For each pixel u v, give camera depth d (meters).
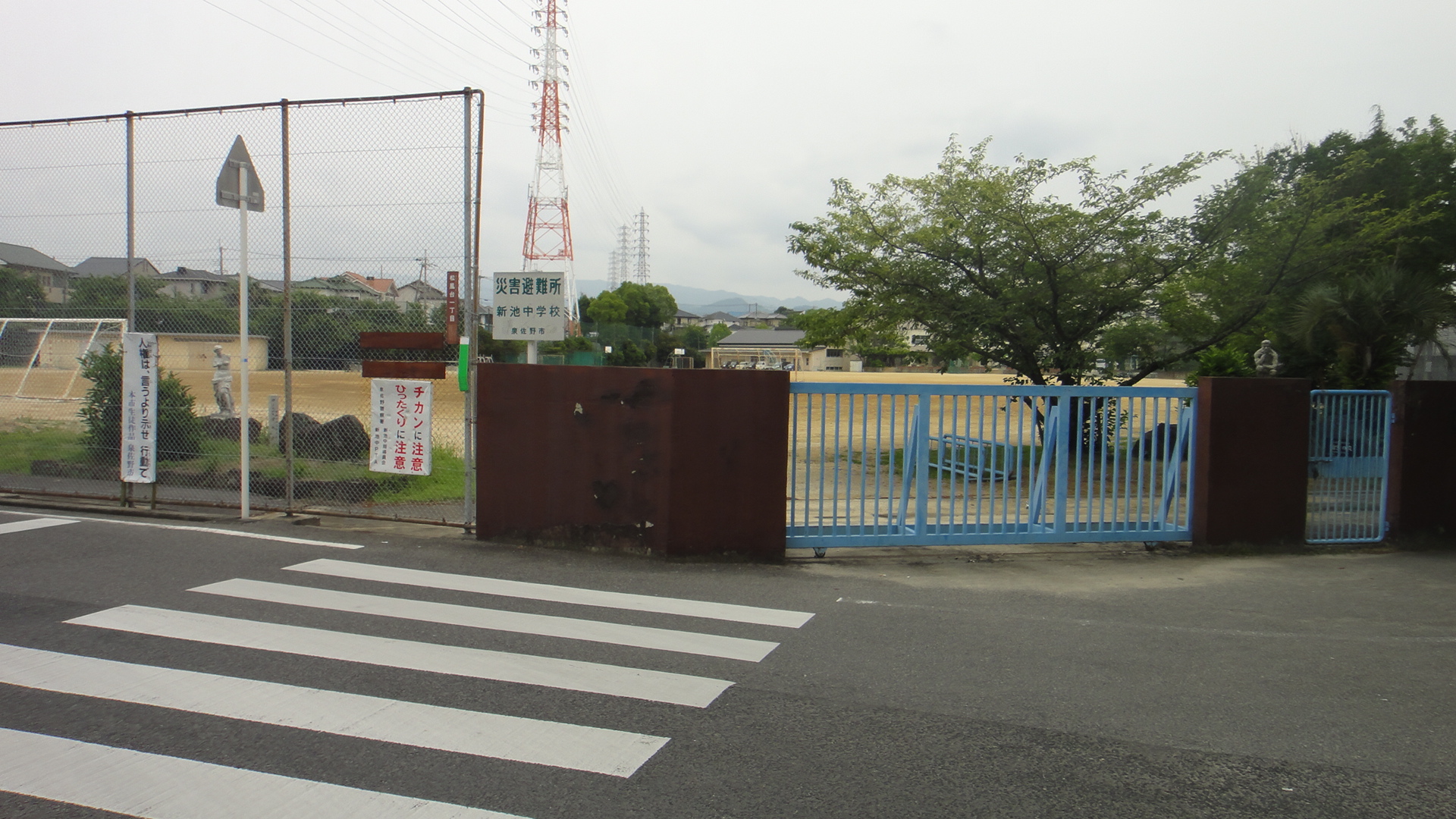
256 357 10.41
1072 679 4.41
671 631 5.05
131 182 8.54
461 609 5.39
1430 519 7.94
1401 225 13.18
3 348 10.27
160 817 2.90
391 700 3.92
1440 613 5.79
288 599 5.50
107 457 9.92
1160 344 14.16
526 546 7.20
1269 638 5.19
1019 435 7.43
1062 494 7.45
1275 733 3.79
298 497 8.94
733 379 6.84
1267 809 3.12
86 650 4.48
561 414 7.08
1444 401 7.93
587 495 7.04
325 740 3.50
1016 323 14.23
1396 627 5.45
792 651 4.75
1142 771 3.40
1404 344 12.88
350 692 4.01
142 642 4.61
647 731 3.65
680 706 3.93
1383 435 7.98
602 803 3.04
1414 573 6.95
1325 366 13.59
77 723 3.61
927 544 7.25
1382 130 17.64
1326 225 13.19
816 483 12.16
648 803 3.05
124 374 8.26
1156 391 7.59
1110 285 13.72
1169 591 6.31
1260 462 7.59
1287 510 7.66
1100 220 13.56
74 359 10.16
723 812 3.00
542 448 7.14
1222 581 6.62
